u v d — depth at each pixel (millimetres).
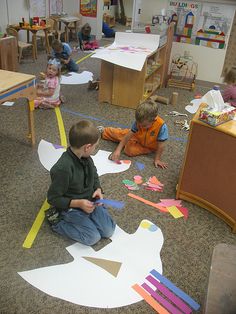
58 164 1578
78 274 1541
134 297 1458
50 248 1665
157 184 2227
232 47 4000
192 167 1940
